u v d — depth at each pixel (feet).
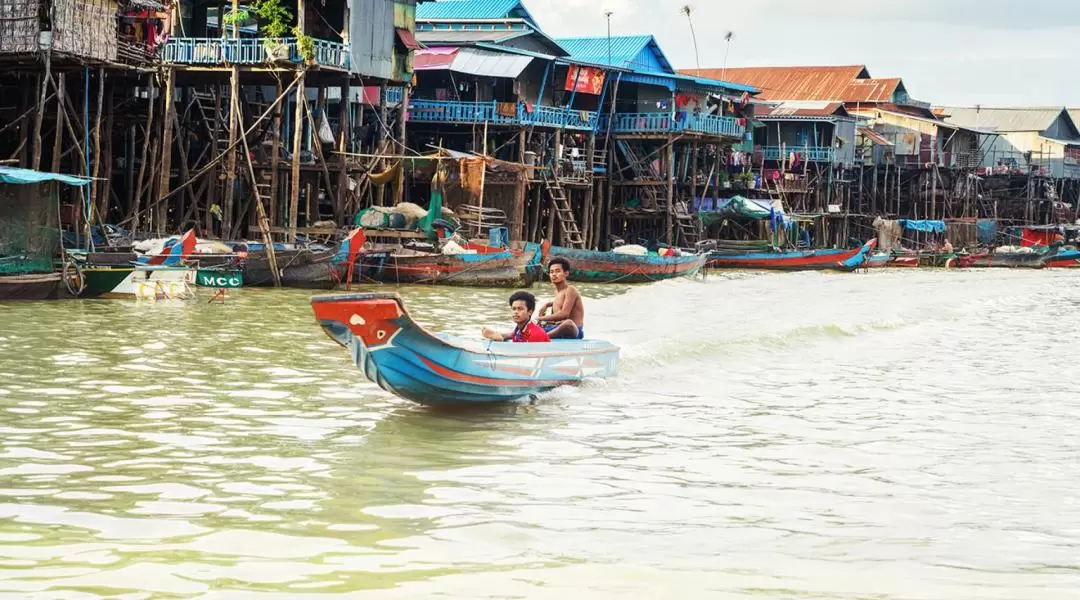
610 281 128.67
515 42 161.79
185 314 75.31
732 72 251.80
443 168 112.98
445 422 43.42
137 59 97.25
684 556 28.17
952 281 153.48
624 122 168.55
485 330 51.08
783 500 33.68
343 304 42.14
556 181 144.77
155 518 30.07
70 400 44.83
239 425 41.50
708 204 182.80
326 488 33.45
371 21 123.24
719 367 60.29
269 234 99.04
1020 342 77.30
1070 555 29.07
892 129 241.76
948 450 41.04
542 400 48.80
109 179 103.40
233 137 107.45
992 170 261.65
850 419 46.62
